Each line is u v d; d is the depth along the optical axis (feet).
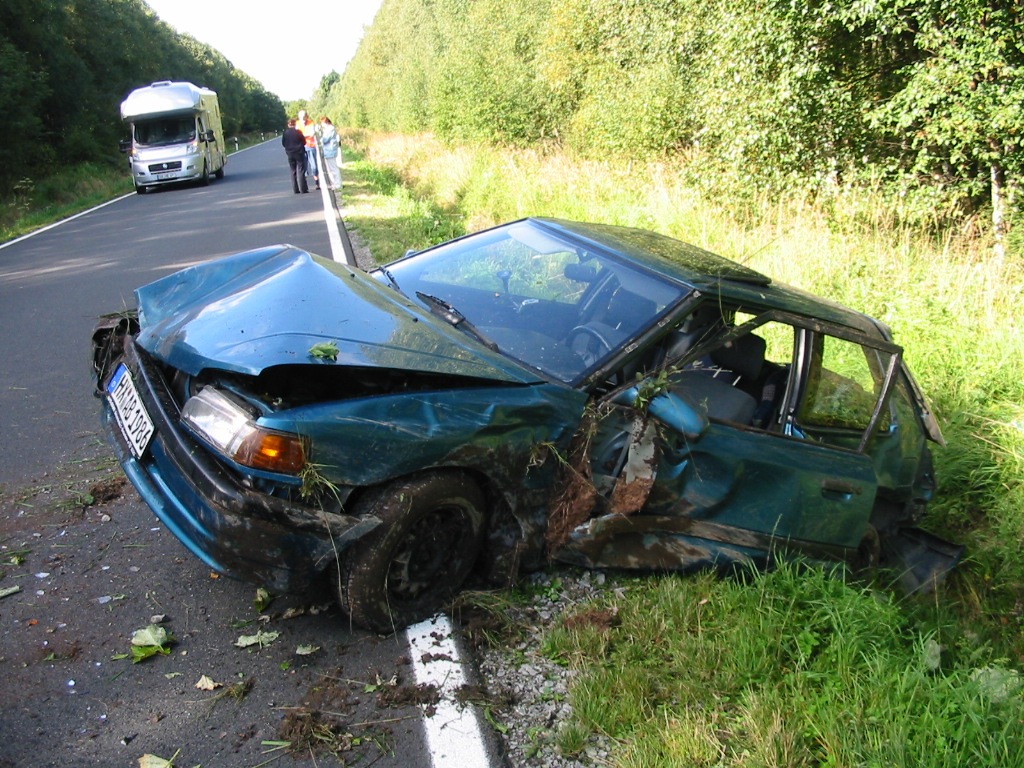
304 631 10.28
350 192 63.05
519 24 70.08
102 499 13.67
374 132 184.34
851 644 10.34
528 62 71.31
